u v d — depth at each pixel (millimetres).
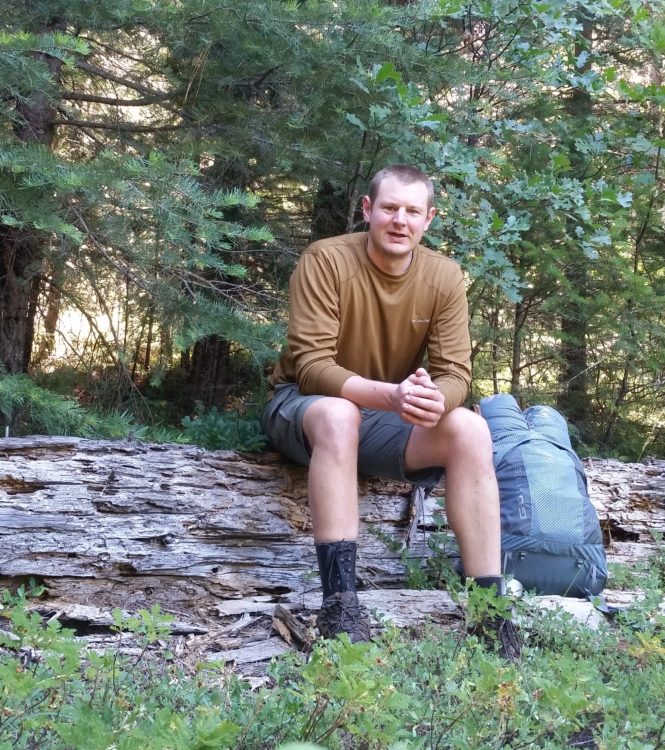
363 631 2748
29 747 1684
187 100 4613
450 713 1897
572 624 2996
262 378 4328
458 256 4590
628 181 5578
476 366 6332
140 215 3727
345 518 2904
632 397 6445
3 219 3338
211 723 1241
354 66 4305
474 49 5129
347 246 3375
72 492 3320
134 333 5504
